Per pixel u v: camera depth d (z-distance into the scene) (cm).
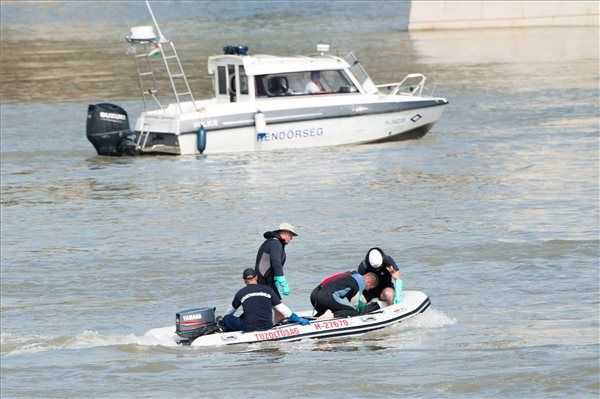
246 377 5053
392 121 11175
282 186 9462
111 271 7094
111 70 18600
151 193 9400
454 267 6900
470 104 13725
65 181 9994
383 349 5397
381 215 8338
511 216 8150
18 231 8256
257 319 5509
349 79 11094
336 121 10988
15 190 9694
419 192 9062
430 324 5759
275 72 10850
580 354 5234
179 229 8162
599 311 5919
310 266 7056
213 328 5544
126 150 10925
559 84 15200
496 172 9731
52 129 12888
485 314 5919
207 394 4862
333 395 4809
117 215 8669
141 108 14538
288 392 4853
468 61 18288
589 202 8500
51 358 5447
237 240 7788
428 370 5075
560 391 4812
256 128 10762
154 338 5616
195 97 15400
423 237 7650
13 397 4903
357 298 5741
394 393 4822
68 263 7306
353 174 9838
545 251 7169
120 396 4881
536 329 5656
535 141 11131
